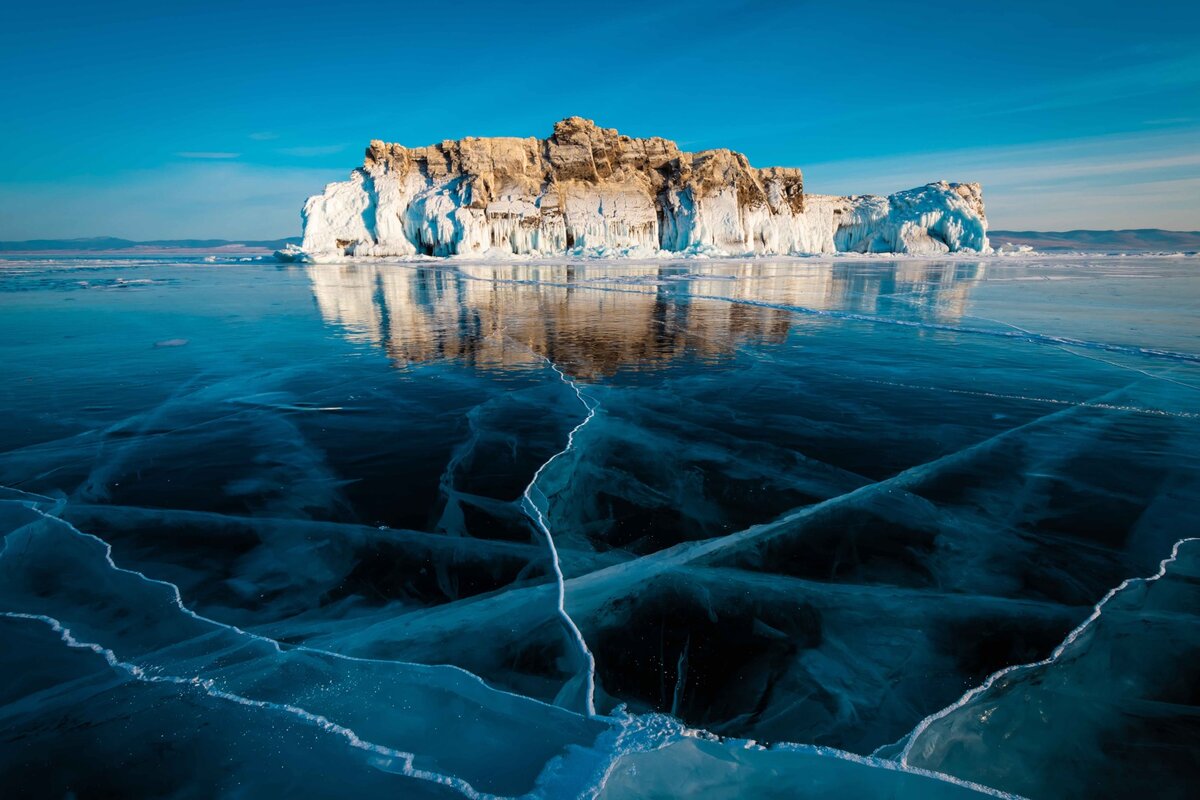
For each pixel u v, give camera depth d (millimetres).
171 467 4262
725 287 18078
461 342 9117
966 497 3709
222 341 9266
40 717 2002
